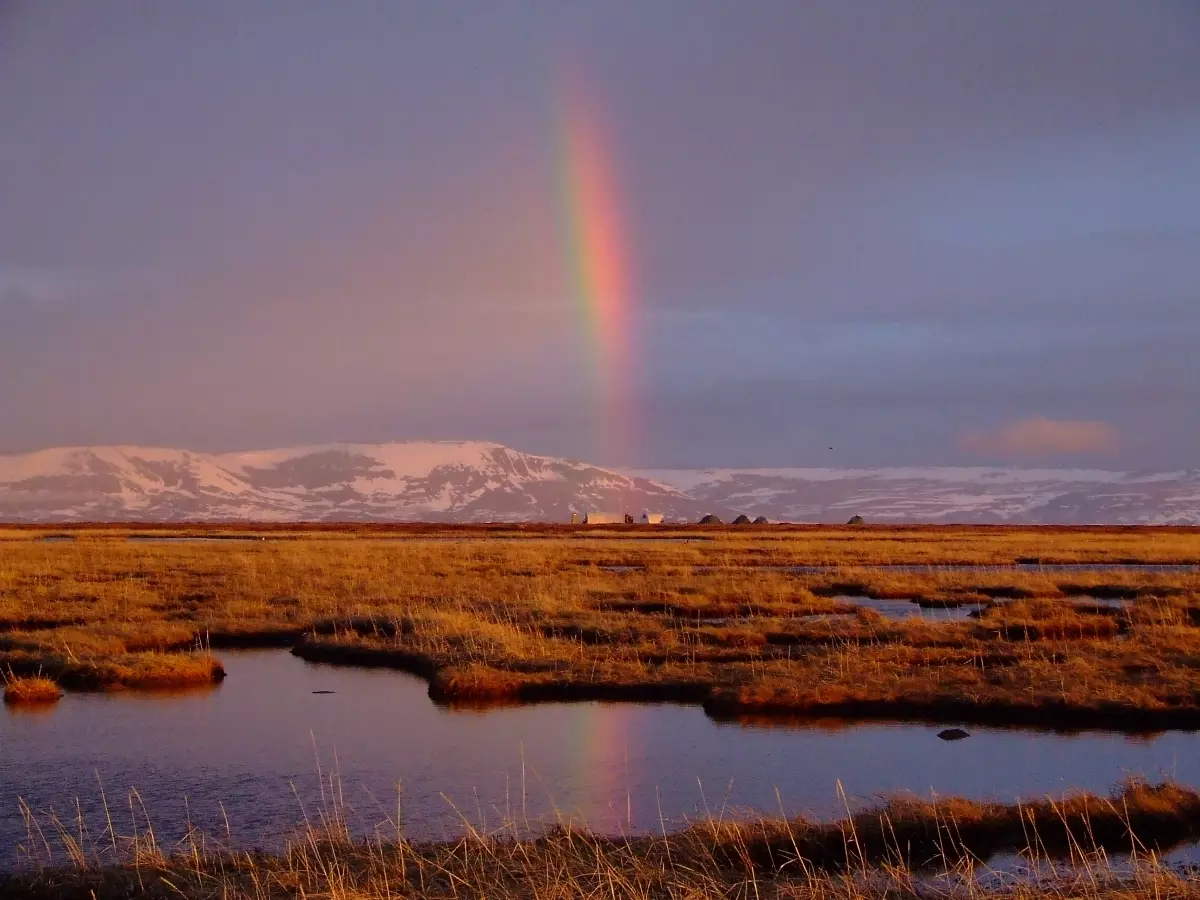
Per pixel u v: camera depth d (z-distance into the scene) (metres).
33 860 12.62
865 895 10.99
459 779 16.06
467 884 11.11
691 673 22.47
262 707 20.86
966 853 12.30
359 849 12.47
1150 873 11.27
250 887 11.20
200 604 34.44
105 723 19.50
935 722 19.52
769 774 16.31
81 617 30.98
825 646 25.59
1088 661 23.06
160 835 13.59
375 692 22.23
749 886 11.32
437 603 32.84
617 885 11.09
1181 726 19.16
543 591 36.06
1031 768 16.64
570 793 15.38
